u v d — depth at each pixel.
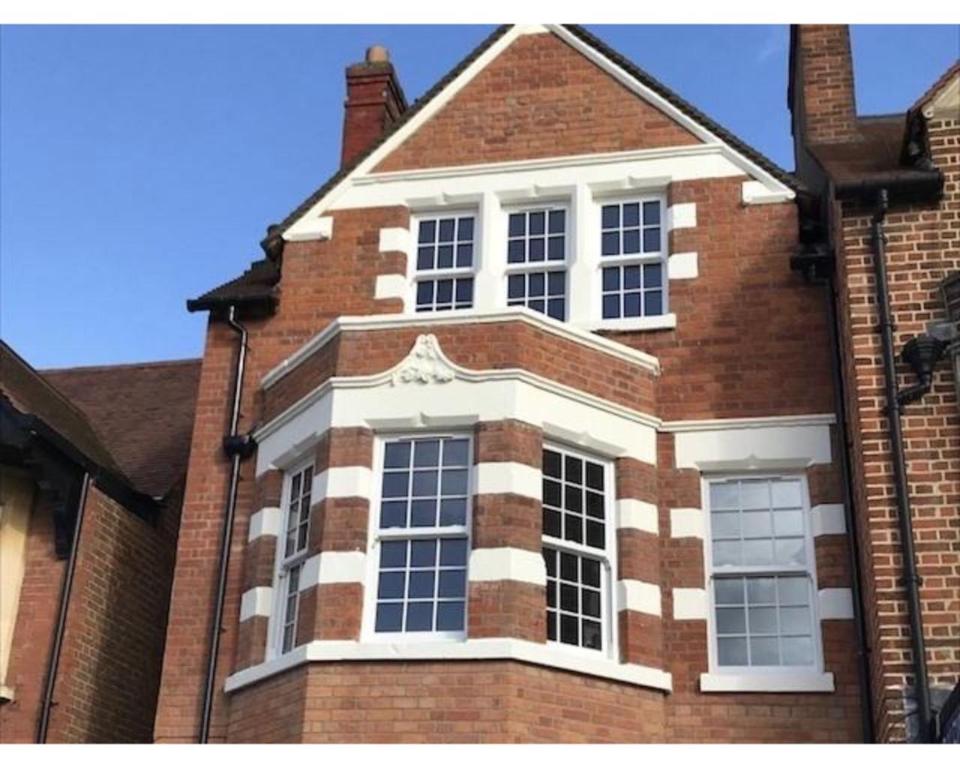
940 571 10.30
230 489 13.45
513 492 11.28
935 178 11.56
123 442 17.44
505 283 14.04
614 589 11.80
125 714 14.52
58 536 13.84
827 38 15.27
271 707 11.52
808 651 11.83
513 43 15.19
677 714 11.54
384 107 17.17
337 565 11.41
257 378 14.09
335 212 14.68
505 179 14.33
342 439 11.94
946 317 11.22
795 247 13.33
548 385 11.93
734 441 12.57
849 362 11.85
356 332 12.45
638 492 12.20
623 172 14.07
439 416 11.79
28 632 13.45
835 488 12.20
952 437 10.71
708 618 11.97
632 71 14.59
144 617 15.23
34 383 16.52
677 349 13.12
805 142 14.94
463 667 10.69
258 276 15.09
